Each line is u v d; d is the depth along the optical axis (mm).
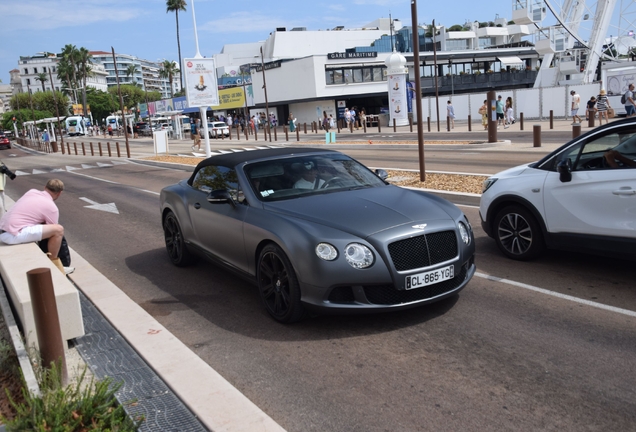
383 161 18594
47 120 67062
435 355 4211
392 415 3434
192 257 7090
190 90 24500
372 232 4582
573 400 3477
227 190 5773
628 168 5355
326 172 5902
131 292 6309
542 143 20281
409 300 4641
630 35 40188
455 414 3400
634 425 3188
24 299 4121
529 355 4121
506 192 6438
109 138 69875
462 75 59500
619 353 4062
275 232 4840
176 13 93875
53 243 6406
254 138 44250
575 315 4816
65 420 3000
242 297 5852
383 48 62688
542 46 41469
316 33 76938
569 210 5812
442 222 4816
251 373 4113
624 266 6055
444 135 29156
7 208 12953
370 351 4344
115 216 11758
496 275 6043
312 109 55875
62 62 110000
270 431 3193
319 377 3982
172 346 4430
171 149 36938
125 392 3703
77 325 4344
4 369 4137
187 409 3498
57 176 22891
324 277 4469
